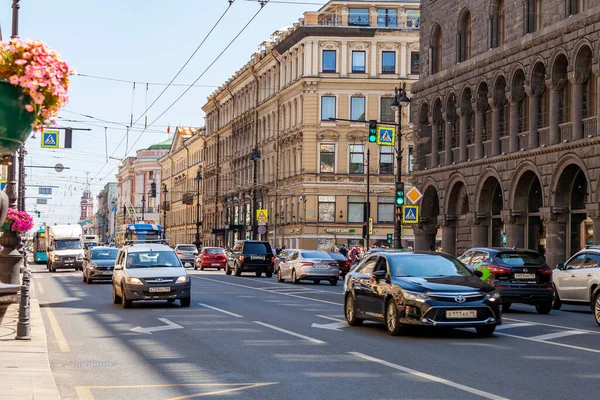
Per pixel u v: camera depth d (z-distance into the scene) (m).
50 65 7.22
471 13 46.41
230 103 104.88
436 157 50.78
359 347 16.25
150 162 170.50
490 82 43.91
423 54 52.53
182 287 26.31
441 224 49.69
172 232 143.12
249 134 95.56
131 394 11.23
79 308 26.28
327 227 77.81
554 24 38.22
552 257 38.59
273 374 12.90
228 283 43.00
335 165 78.06
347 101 78.00
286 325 20.66
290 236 80.38
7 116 7.07
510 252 25.81
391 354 15.20
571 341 17.39
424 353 15.34
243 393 11.27
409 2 79.12
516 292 25.23
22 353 14.80
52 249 63.56
